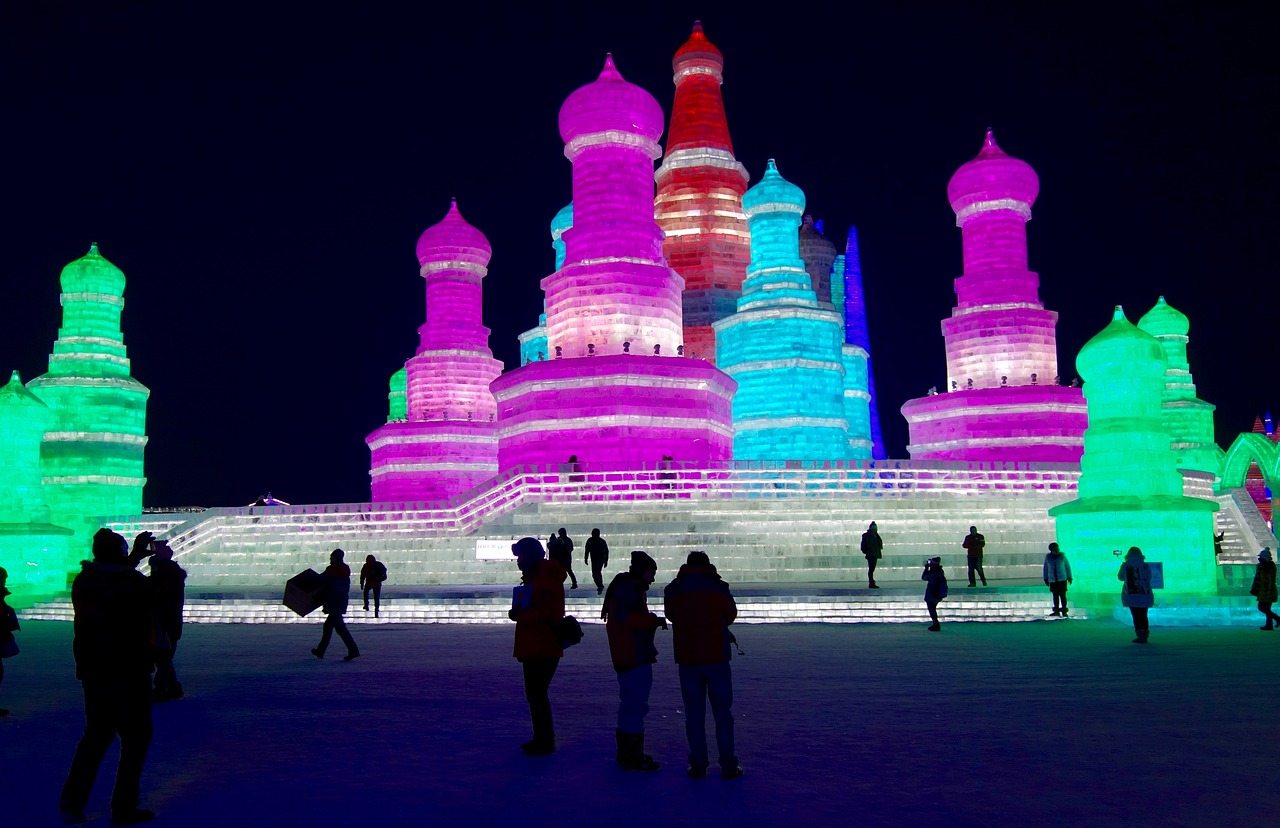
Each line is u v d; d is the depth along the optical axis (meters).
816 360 47.38
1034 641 20.33
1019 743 10.74
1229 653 18.11
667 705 13.50
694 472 35.75
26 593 33.34
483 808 8.53
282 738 11.50
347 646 19.22
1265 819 7.97
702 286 52.94
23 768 10.35
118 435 43.03
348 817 8.32
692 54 55.75
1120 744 10.66
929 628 23.08
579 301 41.59
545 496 35.41
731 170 55.12
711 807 8.47
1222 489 40.38
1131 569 20.11
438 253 54.34
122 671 8.49
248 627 26.56
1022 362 46.91
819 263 57.78
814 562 32.03
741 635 22.14
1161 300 51.03
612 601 10.06
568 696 14.41
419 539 34.28
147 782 9.57
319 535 35.50
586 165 42.94
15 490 35.41
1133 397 26.92
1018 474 36.34
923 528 34.28
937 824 7.91
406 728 12.03
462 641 22.22
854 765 9.85
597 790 9.06
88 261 44.03
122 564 8.90
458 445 52.06
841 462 35.91
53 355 43.25
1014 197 48.16
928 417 48.12
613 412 39.53
